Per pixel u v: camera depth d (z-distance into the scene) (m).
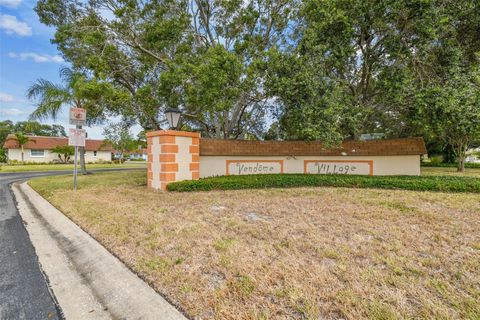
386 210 4.65
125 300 2.22
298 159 9.62
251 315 1.86
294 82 7.03
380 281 2.26
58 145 34.41
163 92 8.80
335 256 2.78
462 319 1.75
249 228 3.76
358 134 9.92
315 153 9.46
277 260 2.71
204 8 11.35
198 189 7.09
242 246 3.10
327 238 3.32
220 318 1.85
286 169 9.68
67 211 5.12
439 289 2.12
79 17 10.39
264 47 10.78
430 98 6.73
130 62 10.32
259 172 9.61
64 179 10.97
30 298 2.32
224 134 11.95
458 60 7.34
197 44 11.18
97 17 10.02
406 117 8.73
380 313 1.83
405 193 6.22
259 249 3.01
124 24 9.62
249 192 6.75
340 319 1.79
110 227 3.97
